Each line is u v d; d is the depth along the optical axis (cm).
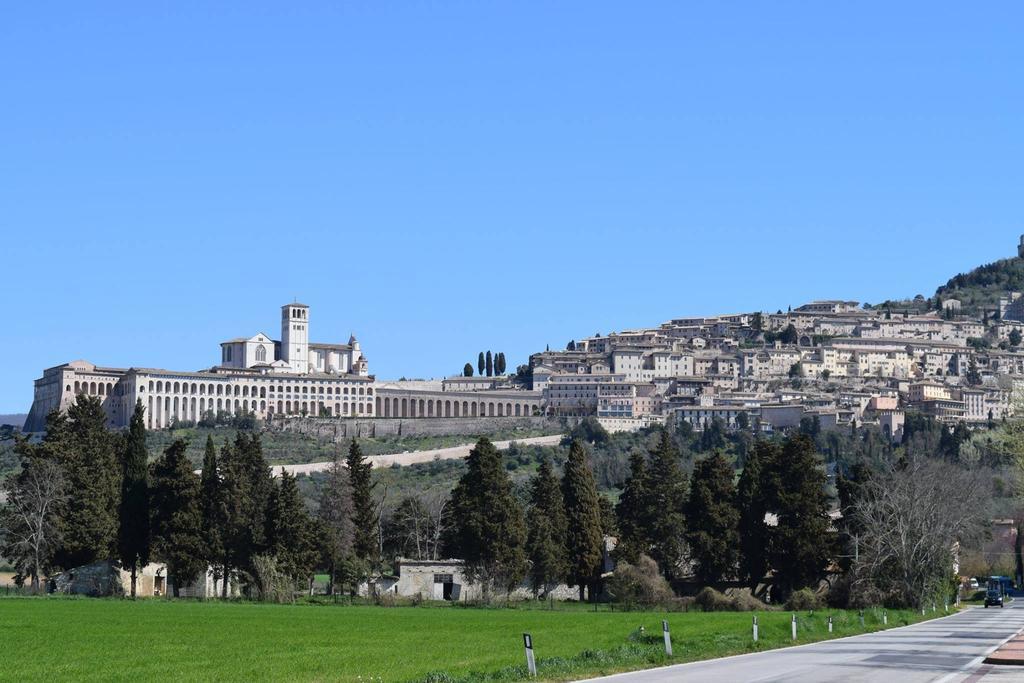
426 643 11569
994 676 7512
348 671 8944
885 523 19462
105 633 12525
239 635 12531
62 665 9606
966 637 11625
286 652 10656
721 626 13162
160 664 9656
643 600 19850
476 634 12731
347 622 14750
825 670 7944
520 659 9719
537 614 17250
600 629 13362
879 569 19325
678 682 7144
